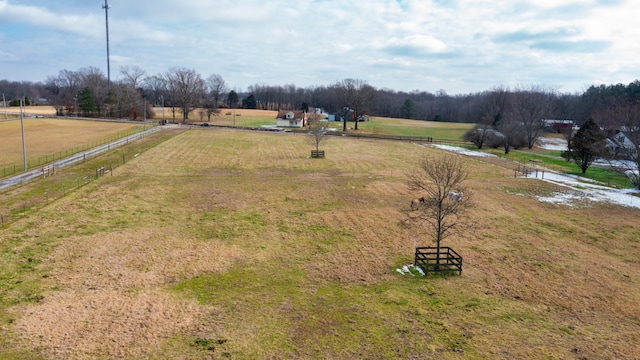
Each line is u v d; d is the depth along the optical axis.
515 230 29.33
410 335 15.79
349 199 37.53
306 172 50.09
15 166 46.06
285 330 15.97
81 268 20.91
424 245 26.12
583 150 52.69
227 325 16.20
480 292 19.81
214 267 21.89
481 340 15.54
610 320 17.44
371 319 16.98
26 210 29.59
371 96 119.75
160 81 181.50
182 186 40.44
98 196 34.72
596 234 28.75
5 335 14.82
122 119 118.50
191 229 27.88
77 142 66.75
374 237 27.48
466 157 65.56
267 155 62.19
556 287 20.50
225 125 111.69
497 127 86.69
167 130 89.44
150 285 19.50
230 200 35.84
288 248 25.11
